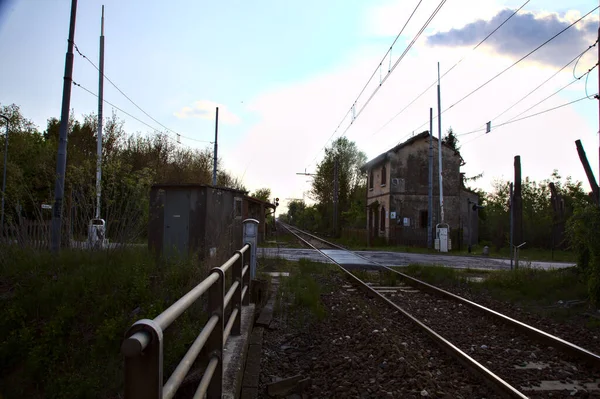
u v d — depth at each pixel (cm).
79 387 424
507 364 542
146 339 171
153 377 174
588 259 1029
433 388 436
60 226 827
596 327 752
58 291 586
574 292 998
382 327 684
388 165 3303
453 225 3294
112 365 461
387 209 3297
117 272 641
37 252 740
